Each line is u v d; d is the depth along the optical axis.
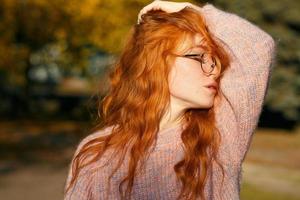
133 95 2.07
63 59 19.55
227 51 2.09
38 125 22.27
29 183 11.20
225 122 2.05
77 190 2.05
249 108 2.07
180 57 2.03
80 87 35.81
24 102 26.19
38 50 19.64
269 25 21.16
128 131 2.04
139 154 1.99
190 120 2.05
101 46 16.08
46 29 17.09
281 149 17.88
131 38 2.15
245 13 20.81
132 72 2.08
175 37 2.03
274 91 21.47
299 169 14.13
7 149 16.16
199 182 1.97
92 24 16.03
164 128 2.06
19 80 19.55
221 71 2.07
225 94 2.07
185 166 1.98
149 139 2.01
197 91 2.03
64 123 22.97
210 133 2.03
